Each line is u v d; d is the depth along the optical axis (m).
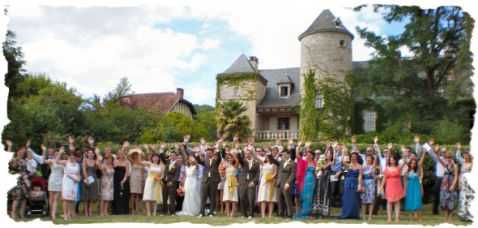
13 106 26.44
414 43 29.33
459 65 26.61
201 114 46.00
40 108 29.34
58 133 27.02
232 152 13.13
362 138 30.16
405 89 30.34
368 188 11.97
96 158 13.41
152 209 14.48
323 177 12.39
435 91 29.27
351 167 12.16
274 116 42.81
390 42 30.17
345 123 36.09
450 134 26.03
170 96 56.12
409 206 11.80
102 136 35.88
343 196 12.10
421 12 29.12
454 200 11.93
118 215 13.00
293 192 12.52
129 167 13.77
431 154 13.41
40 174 14.14
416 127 28.97
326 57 36.94
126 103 51.38
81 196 12.74
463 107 26.98
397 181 11.26
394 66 30.05
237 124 40.09
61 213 13.11
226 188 12.82
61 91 36.59
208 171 13.24
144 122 40.41
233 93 41.81
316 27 37.56
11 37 28.64
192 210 13.45
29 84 39.06
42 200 12.47
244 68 42.22
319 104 36.84
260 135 41.44
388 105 30.14
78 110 34.28
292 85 43.44
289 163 12.34
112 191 13.23
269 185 12.27
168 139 38.28
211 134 42.19
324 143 18.02
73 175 11.82
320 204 12.26
